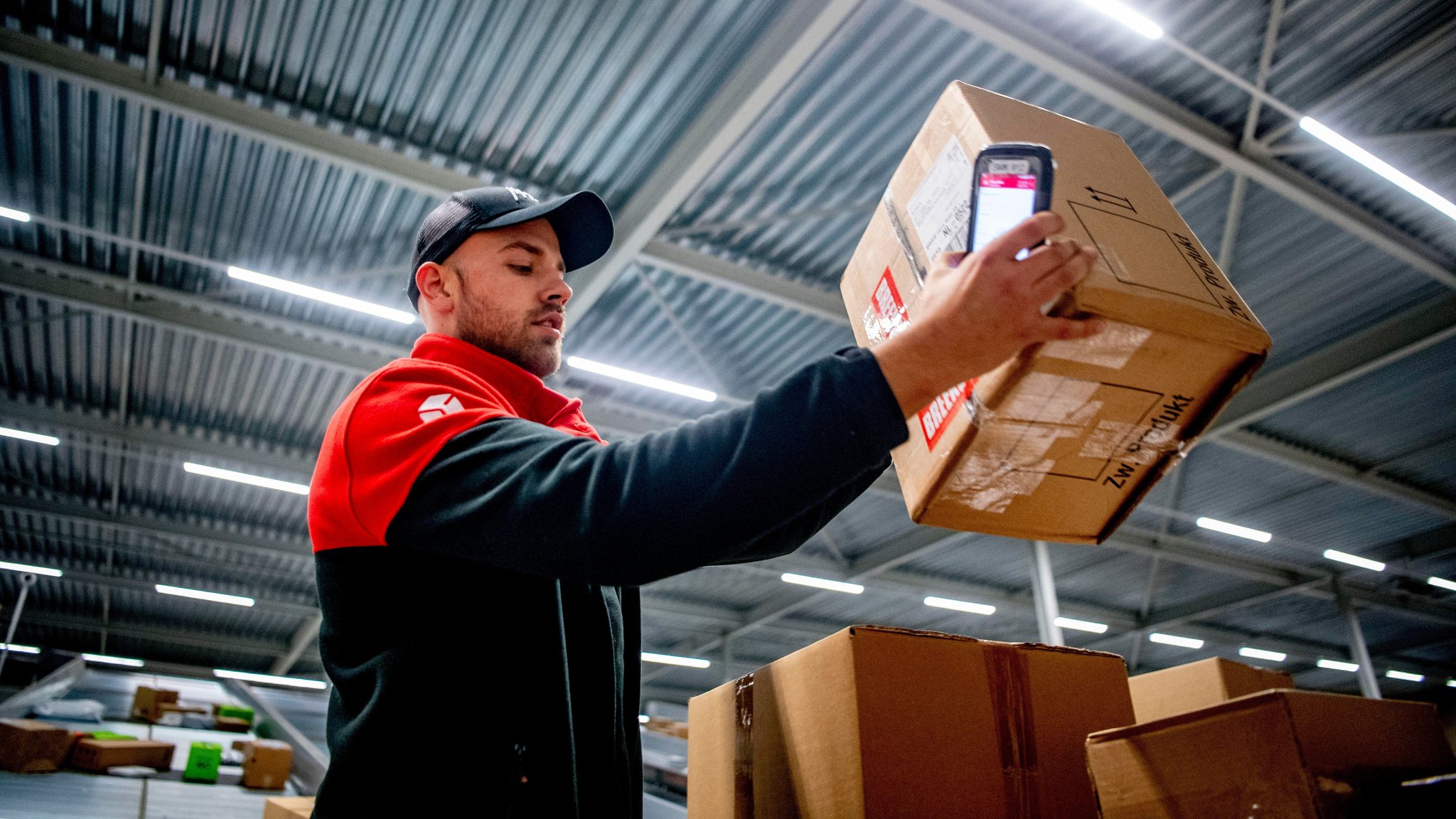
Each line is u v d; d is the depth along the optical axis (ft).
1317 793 2.42
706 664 42.83
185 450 23.00
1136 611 38.81
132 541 30.63
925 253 2.63
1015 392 2.18
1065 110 14.55
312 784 18.76
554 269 3.07
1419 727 2.86
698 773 3.97
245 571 33.47
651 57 13.08
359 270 16.74
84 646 41.27
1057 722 3.35
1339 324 19.63
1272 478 26.09
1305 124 13.85
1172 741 2.79
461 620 2.19
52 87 13.23
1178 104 14.60
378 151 14.24
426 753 2.06
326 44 12.73
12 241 16.52
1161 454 2.44
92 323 18.94
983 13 12.50
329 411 22.27
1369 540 30.81
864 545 30.96
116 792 16.08
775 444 1.65
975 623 40.16
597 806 2.34
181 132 14.08
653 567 1.67
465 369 2.69
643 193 15.28
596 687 2.48
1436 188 16.07
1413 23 13.25
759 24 12.71
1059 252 1.69
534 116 14.08
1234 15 13.10
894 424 1.68
